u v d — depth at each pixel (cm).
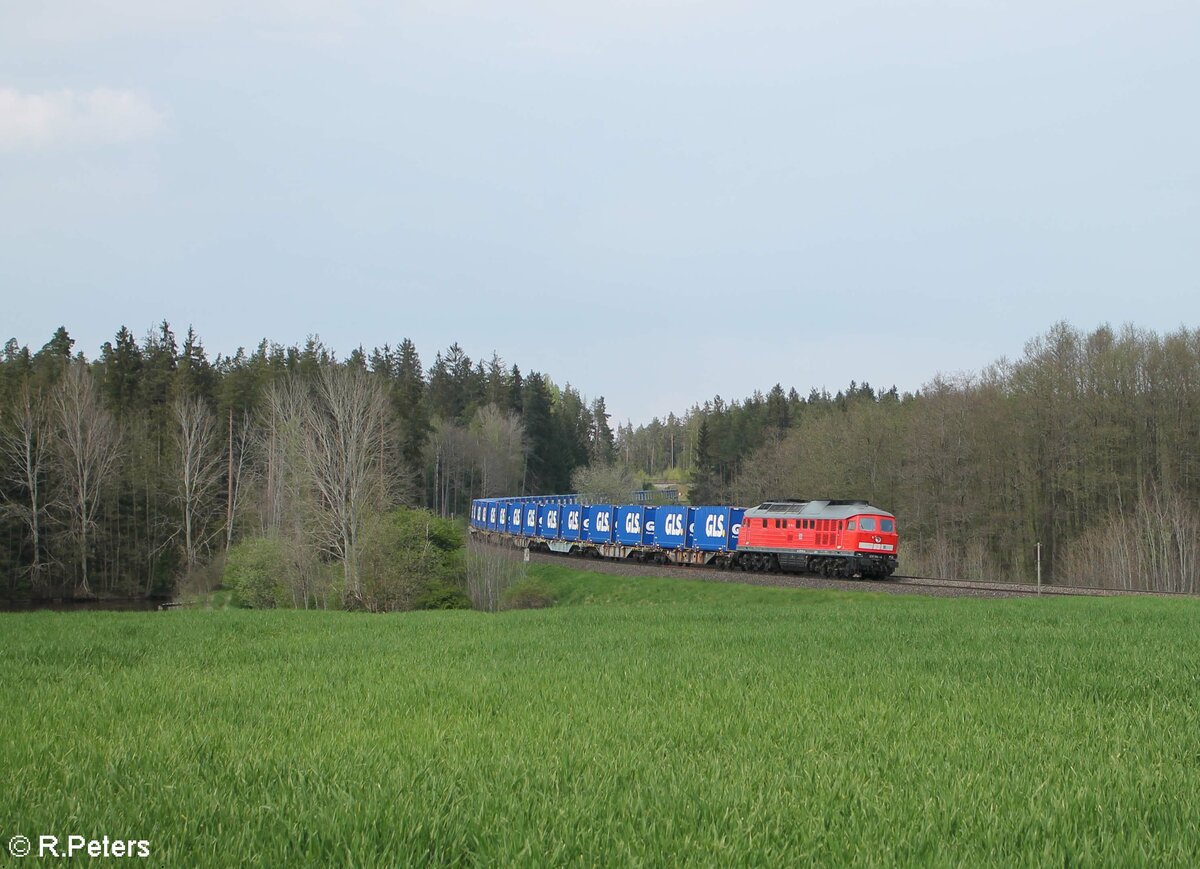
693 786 810
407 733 1071
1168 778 850
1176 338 6538
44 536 6556
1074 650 1788
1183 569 5422
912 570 6888
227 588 6075
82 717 1182
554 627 2552
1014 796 793
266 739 1040
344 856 627
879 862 632
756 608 3095
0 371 8050
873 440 8181
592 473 12425
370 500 5106
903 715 1155
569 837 668
